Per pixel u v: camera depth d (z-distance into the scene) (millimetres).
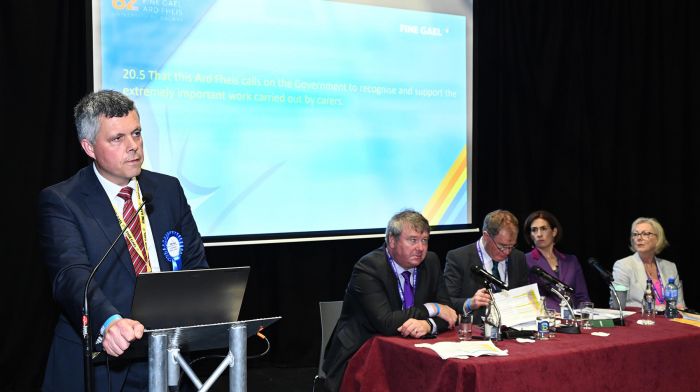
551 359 2502
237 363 1663
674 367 2875
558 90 5586
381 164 4727
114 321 1599
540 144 5508
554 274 3967
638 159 5785
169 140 4133
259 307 4762
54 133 4164
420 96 4852
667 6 5777
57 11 4160
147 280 1592
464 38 5004
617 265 4141
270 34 4406
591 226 5652
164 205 2066
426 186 4863
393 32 4770
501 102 5414
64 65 4168
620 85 5754
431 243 5289
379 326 2826
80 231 1903
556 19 5543
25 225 4078
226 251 4656
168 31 4125
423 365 2525
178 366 1708
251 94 4355
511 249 3535
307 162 4512
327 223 4559
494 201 5441
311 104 4523
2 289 4043
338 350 2965
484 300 2969
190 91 4184
